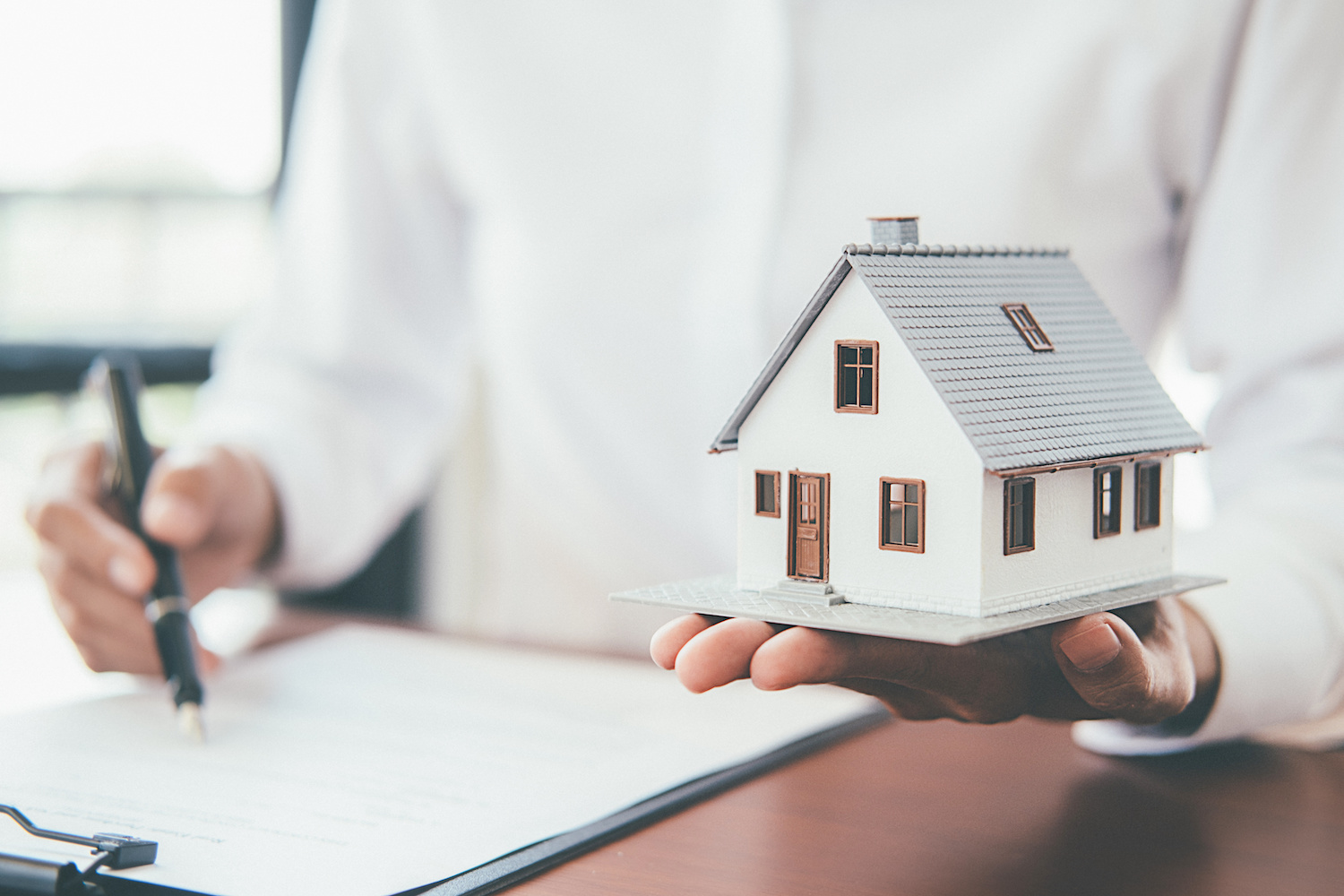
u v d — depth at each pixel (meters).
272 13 1.56
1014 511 0.51
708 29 1.07
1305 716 0.67
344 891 0.47
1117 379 0.59
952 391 0.50
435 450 1.35
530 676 0.84
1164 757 0.67
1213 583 0.59
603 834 0.54
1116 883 0.50
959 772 0.65
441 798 0.59
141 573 0.80
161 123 1.52
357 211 1.24
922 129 0.98
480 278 1.24
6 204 1.42
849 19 1.00
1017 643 0.52
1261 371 0.86
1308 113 0.86
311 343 1.22
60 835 0.50
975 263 0.59
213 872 0.49
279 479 1.06
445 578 1.65
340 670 0.85
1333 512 0.73
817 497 0.54
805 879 0.50
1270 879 0.50
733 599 0.53
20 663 0.93
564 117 1.13
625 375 1.12
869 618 0.48
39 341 1.37
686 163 1.08
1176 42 0.92
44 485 0.88
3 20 1.39
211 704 0.76
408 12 1.22
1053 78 0.95
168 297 1.55
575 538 1.22
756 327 1.00
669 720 0.73
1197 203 0.98
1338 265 0.84
